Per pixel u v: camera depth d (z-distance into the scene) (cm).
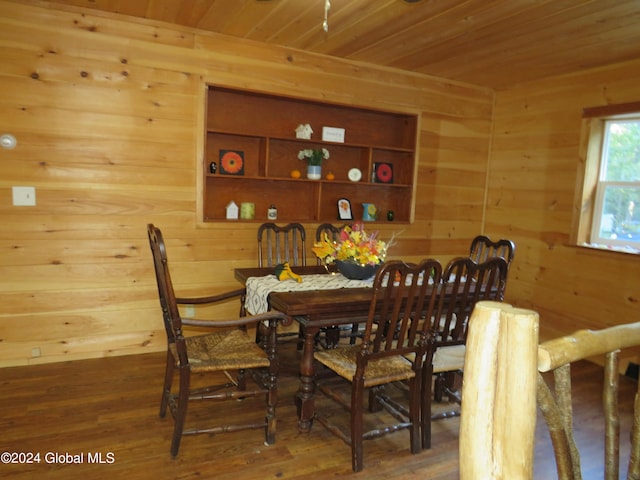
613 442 103
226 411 256
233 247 351
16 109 282
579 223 367
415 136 412
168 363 238
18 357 300
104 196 308
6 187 285
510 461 69
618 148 353
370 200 424
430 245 435
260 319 212
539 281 402
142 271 325
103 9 289
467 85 430
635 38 292
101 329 319
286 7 270
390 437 239
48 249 299
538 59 345
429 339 217
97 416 242
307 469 207
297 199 394
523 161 417
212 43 325
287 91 354
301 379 236
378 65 384
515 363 68
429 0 249
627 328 97
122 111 307
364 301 230
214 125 355
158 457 209
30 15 279
